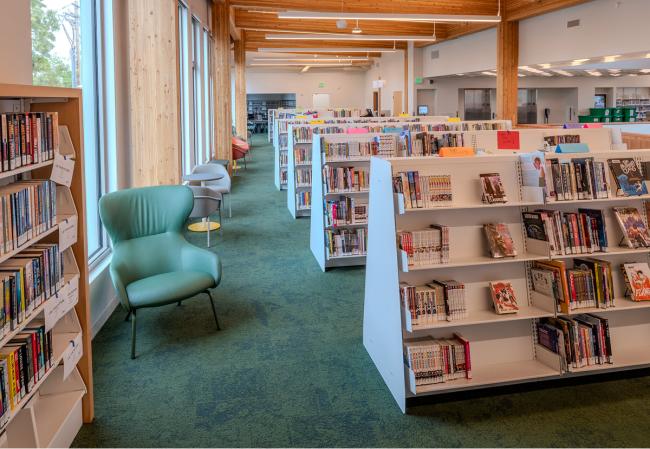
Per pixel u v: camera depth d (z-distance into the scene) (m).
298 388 3.18
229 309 4.54
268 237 7.21
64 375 2.46
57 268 2.43
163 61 6.02
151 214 4.16
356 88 29.84
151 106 5.81
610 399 3.05
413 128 8.70
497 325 3.29
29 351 2.16
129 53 5.00
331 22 16.12
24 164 2.13
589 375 3.32
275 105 30.03
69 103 2.61
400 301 2.94
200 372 3.38
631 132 8.69
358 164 6.00
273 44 21.11
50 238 2.53
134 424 2.78
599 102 19.19
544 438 2.66
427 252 3.04
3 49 2.47
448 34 16.50
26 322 2.11
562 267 3.10
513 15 12.94
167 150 6.11
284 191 11.23
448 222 3.21
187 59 9.07
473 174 3.28
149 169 5.66
